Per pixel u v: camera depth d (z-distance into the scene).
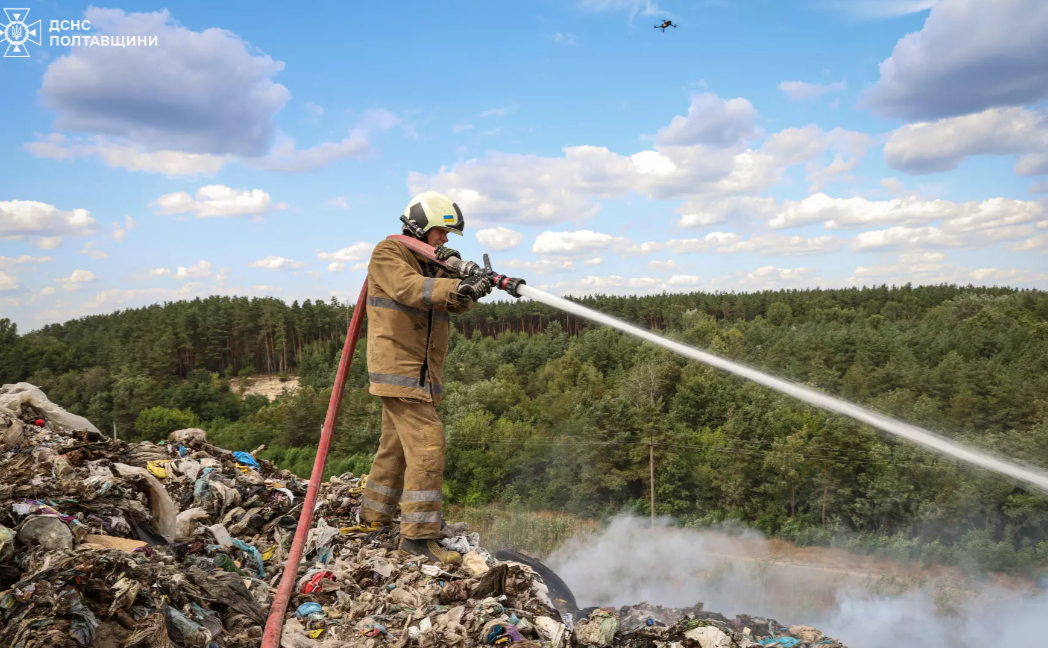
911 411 93.12
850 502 77.00
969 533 69.88
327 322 199.75
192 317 189.88
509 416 112.38
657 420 88.75
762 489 77.81
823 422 87.12
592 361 136.62
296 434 101.75
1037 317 145.88
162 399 143.75
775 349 128.88
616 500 83.19
